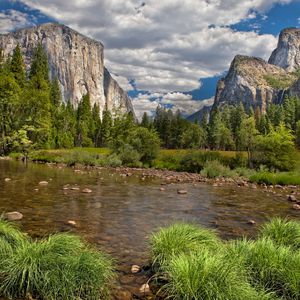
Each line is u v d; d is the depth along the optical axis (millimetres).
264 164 40344
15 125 54375
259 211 14148
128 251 7879
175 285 5316
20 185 18844
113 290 5805
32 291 5387
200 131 123125
